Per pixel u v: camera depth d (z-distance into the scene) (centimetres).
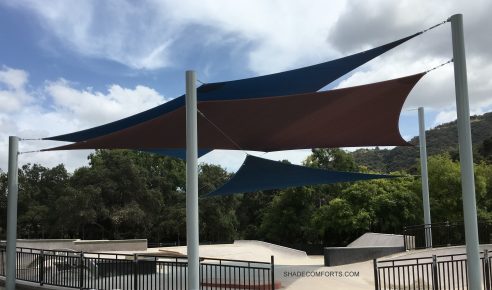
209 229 4353
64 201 3775
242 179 1411
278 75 855
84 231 4119
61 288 1066
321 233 3083
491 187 3341
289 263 1930
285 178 1409
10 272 1148
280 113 939
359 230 2984
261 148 1273
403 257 1489
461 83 708
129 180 4038
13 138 1173
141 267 1033
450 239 1684
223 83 880
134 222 3881
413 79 786
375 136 1105
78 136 1184
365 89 816
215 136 1127
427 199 1734
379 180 2986
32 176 5025
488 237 1603
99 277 1054
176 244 4166
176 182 4712
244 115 951
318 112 934
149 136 1053
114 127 1127
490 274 978
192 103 822
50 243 2111
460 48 711
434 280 903
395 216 2842
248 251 2320
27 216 4503
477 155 4775
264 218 3912
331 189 3506
